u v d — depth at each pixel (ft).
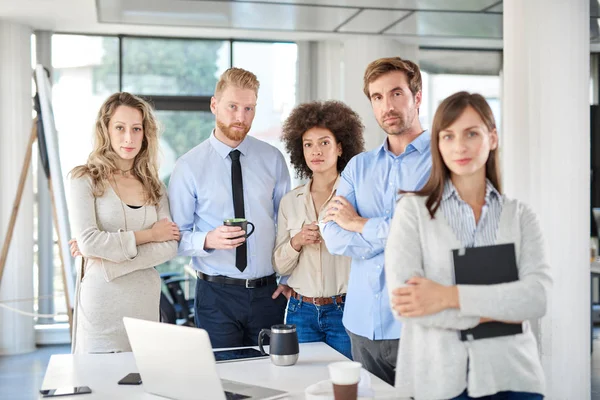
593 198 21.90
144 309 11.26
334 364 6.70
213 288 12.17
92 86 25.62
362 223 9.56
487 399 6.98
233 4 20.79
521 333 6.96
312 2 20.45
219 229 11.28
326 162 11.83
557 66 12.35
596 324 27.61
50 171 18.39
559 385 12.57
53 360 9.23
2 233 23.26
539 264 6.96
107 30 24.99
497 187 7.16
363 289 9.77
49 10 22.25
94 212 11.03
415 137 9.96
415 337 6.98
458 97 6.86
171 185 12.28
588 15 12.59
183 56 26.11
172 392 7.47
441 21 23.09
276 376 8.36
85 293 11.07
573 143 12.50
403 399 7.28
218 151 12.41
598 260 21.24
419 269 6.97
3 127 23.26
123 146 11.14
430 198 7.04
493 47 27.91
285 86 26.73
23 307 23.71
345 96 26.00
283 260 11.75
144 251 11.03
